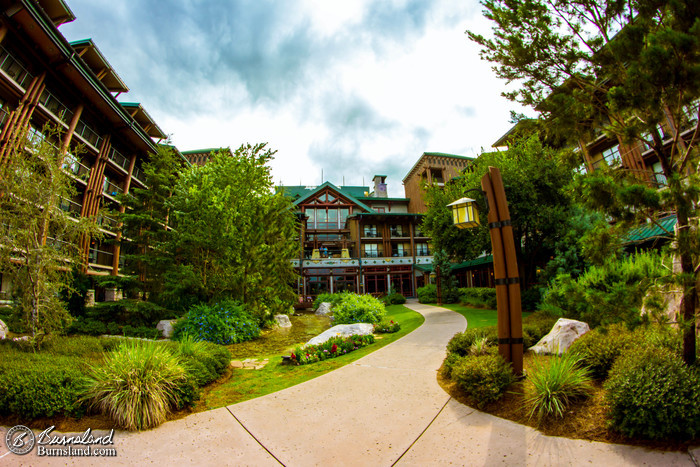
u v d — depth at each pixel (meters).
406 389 5.90
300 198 42.75
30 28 15.75
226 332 12.15
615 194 3.97
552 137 5.74
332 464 3.72
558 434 4.03
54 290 7.83
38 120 17.94
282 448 4.08
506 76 5.97
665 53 3.43
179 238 15.55
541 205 16.33
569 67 5.33
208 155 37.97
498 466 3.52
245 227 13.91
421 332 11.91
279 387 6.40
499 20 5.68
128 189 25.14
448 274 28.72
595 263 4.51
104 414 4.87
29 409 4.66
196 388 5.59
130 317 13.48
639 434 3.74
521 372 5.50
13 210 7.56
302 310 30.31
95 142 21.94
